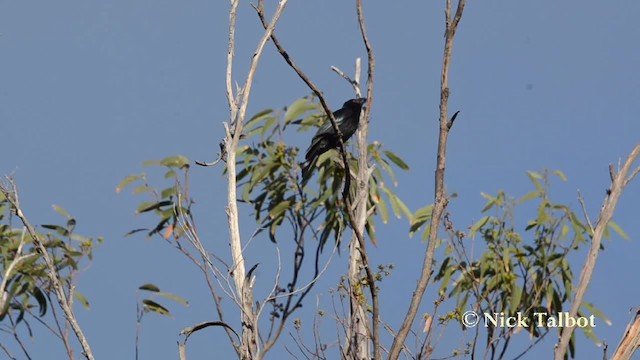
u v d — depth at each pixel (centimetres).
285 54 1141
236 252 1080
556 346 996
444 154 1005
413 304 981
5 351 1180
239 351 1048
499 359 1182
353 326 1101
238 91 1146
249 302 1059
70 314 1121
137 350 1109
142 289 1288
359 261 1231
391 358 977
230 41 1152
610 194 1022
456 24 1024
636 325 1005
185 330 1048
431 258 988
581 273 1008
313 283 1090
